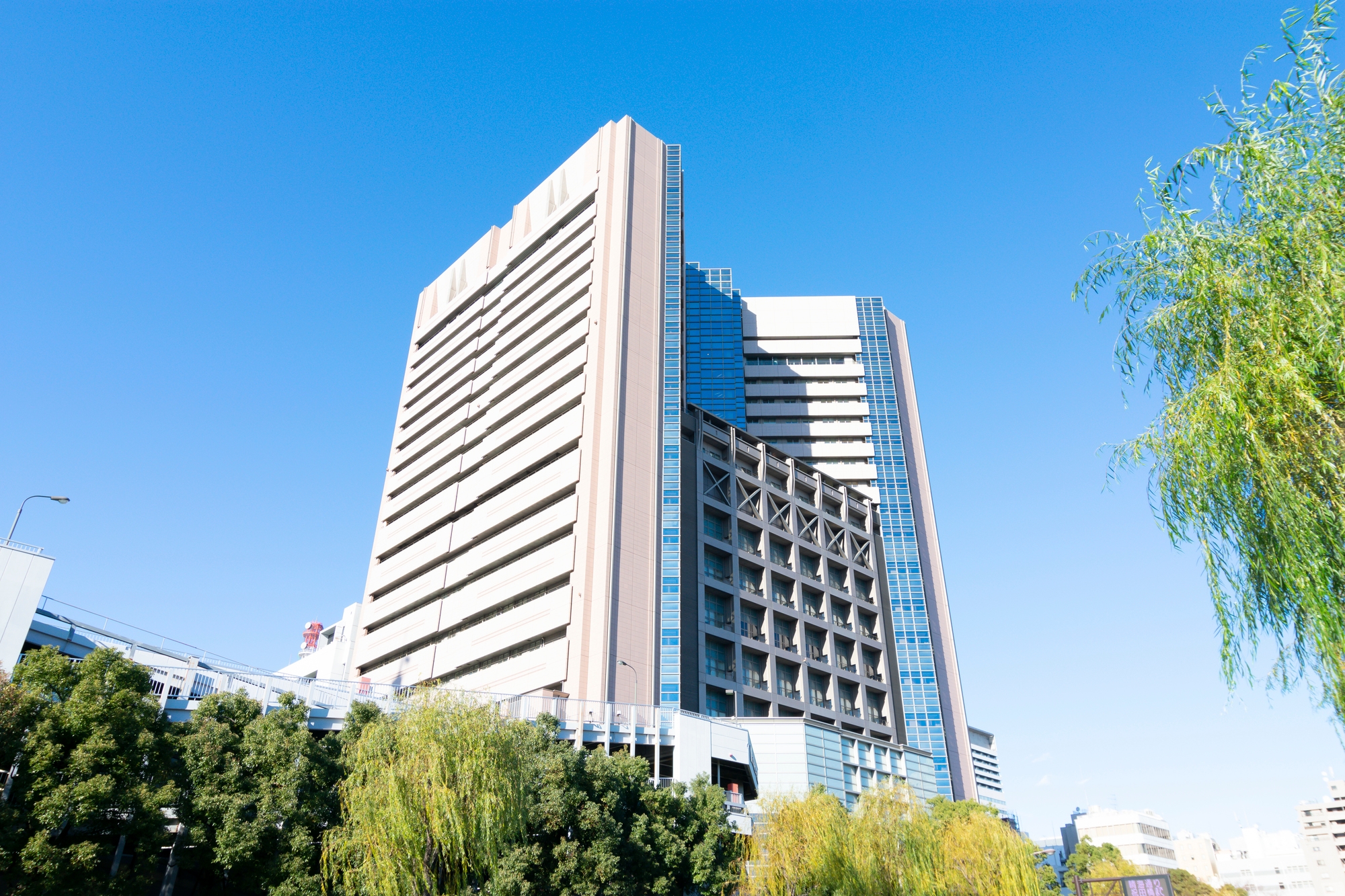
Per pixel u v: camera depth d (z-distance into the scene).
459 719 33.22
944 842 50.88
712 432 108.00
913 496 132.50
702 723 63.19
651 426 95.81
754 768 71.62
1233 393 17.31
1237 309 17.75
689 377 142.12
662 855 42.47
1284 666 17.25
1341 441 16.53
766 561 103.12
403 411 130.62
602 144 116.06
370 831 30.36
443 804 30.39
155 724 33.88
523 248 121.69
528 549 92.56
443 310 132.88
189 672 42.31
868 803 49.62
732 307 148.25
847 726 100.69
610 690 77.12
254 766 34.75
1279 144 17.52
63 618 42.59
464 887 31.38
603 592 81.56
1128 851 195.25
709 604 95.31
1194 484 17.97
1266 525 17.36
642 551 87.38
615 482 88.25
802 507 114.25
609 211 108.19
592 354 96.94
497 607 92.50
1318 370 16.84
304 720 37.78
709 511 101.38
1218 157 18.20
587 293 103.56
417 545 110.44
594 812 39.09
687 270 152.75
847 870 44.31
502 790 32.56
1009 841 50.94
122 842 32.59
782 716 92.50
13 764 29.41
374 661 108.50
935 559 127.88
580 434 92.12
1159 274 19.47
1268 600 17.56
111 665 32.84
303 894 31.61
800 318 149.75
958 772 109.38
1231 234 18.34
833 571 114.81
